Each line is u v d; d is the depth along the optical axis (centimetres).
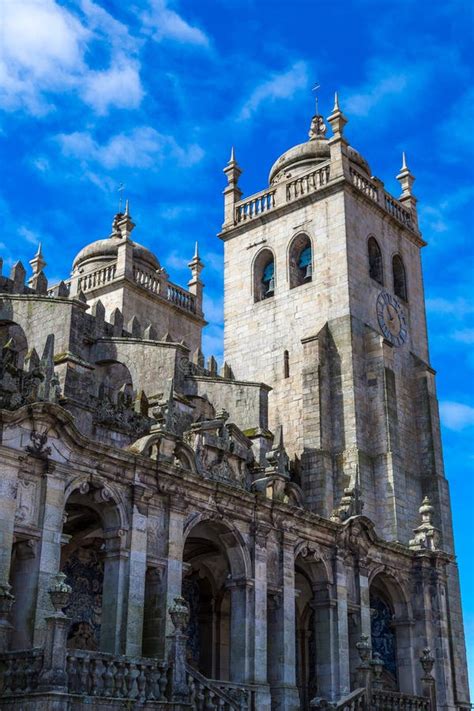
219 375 5941
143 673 2859
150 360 4769
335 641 4325
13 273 5197
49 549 3014
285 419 5872
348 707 3831
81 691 2650
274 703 3903
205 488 3722
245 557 3900
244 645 3775
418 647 4991
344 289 5878
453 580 5881
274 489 4153
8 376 3375
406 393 6181
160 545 3484
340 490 5431
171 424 3688
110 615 3262
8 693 2581
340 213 6062
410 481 5912
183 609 3072
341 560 4494
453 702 4950
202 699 3116
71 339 4553
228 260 6662
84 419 3772
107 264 6812
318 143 6675
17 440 3011
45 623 2872
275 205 6494
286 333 6094
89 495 3319
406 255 6669
